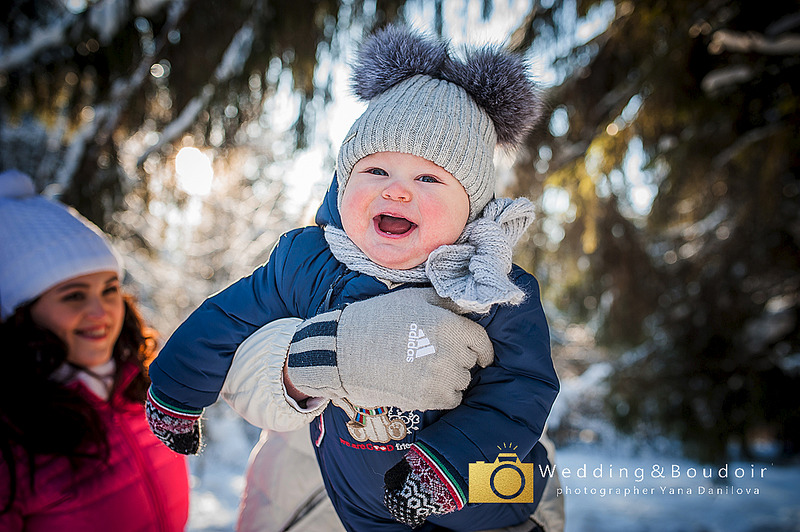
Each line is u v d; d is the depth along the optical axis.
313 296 1.07
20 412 1.29
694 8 3.43
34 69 3.25
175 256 7.03
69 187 3.28
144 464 1.48
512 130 1.14
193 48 3.15
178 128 3.38
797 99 3.83
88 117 3.55
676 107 3.74
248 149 4.21
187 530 5.45
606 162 4.06
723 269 5.14
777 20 3.54
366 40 1.20
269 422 1.09
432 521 1.13
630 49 3.73
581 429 8.20
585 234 4.52
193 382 1.07
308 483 1.38
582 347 10.14
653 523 6.20
